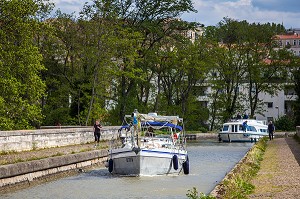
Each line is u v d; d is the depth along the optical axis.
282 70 102.19
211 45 93.62
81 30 67.38
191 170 39.50
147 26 77.19
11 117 43.97
